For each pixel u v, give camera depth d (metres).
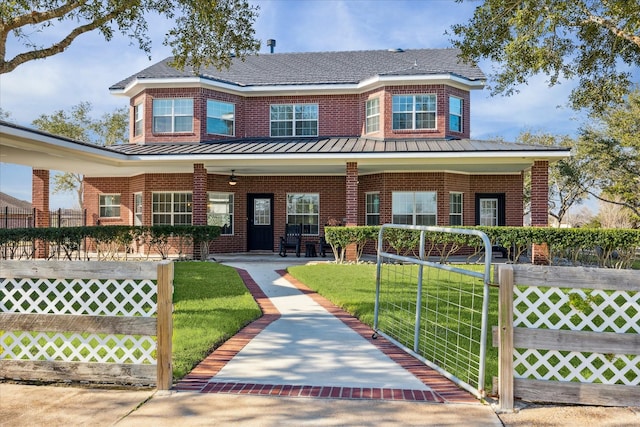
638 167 22.31
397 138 18.27
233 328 6.67
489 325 7.06
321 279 11.51
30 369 4.72
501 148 14.66
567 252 15.99
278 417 3.85
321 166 17.17
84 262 4.71
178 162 15.73
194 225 16.28
